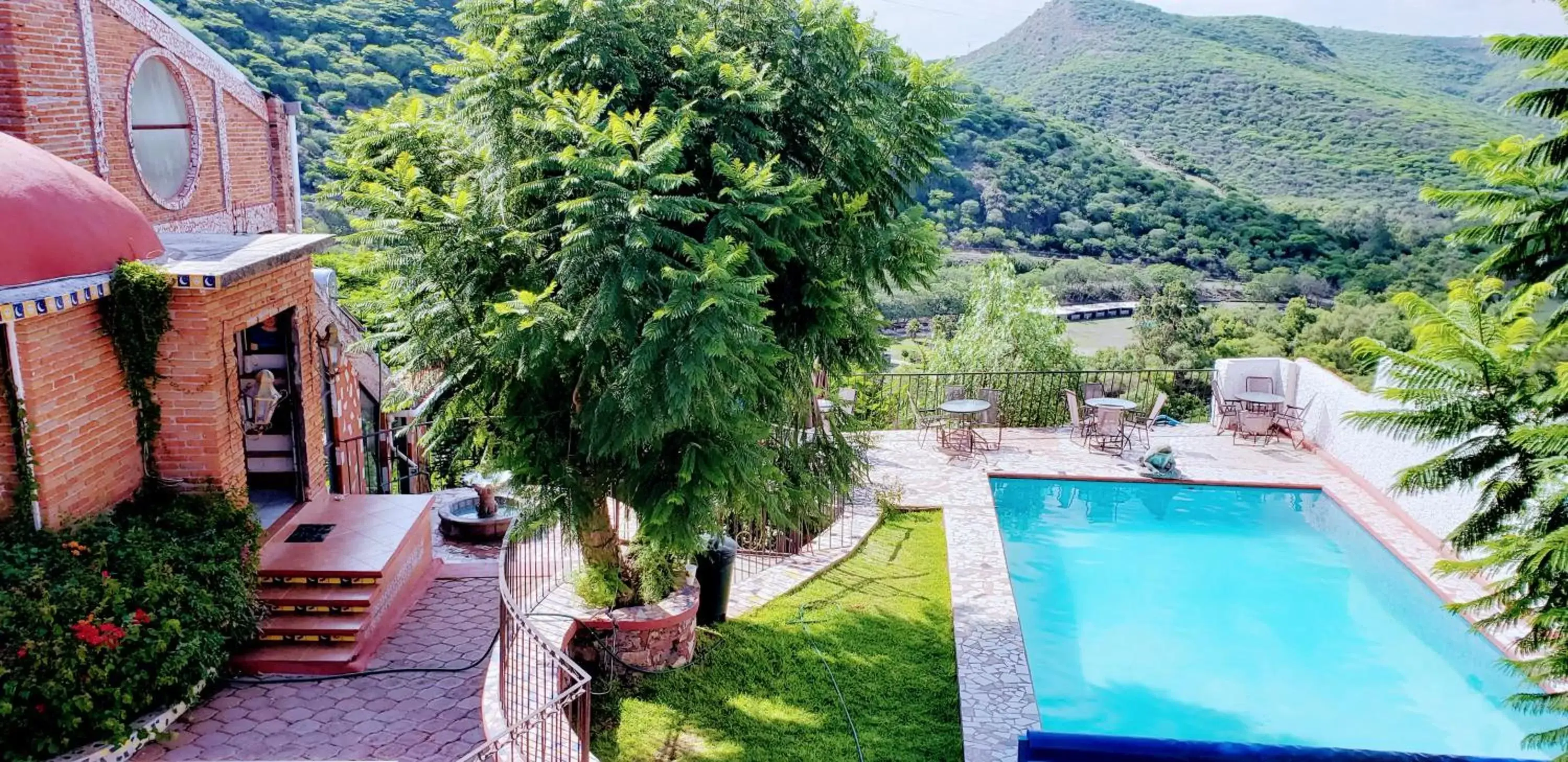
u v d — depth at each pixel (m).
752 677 10.40
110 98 12.95
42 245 8.17
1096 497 17.42
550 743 7.90
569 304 8.30
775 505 10.08
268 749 8.02
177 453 9.36
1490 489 7.20
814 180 9.22
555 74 8.66
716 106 8.98
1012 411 21.33
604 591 10.47
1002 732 9.33
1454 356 7.27
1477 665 11.66
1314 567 14.53
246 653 9.27
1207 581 14.03
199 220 15.33
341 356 13.36
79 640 7.33
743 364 8.05
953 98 10.67
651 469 9.09
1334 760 7.31
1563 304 7.44
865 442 12.52
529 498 9.61
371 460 17.59
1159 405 19.64
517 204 8.87
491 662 9.17
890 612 12.18
